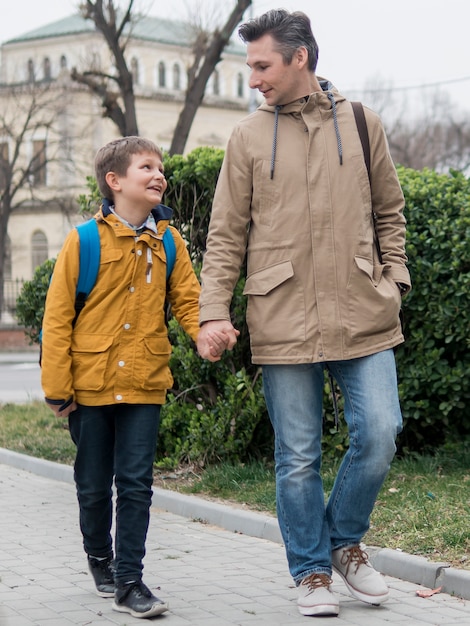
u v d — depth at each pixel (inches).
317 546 174.1
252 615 174.9
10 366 1250.0
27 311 372.8
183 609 179.0
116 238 176.4
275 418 176.4
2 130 2042.3
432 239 277.0
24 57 2477.9
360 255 173.5
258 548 225.8
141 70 2427.4
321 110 175.6
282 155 174.2
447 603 182.2
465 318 274.2
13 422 446.0
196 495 269.7
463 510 227.3
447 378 278.2
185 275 184.5
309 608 173.2
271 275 173.3
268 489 262.5
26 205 2389.3
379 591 177.8
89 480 179.9
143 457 176.2
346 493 175.3
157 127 2454.5
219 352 176.1
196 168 299.0
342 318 171.5
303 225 172.9
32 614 176.4
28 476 332.2
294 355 171.6
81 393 175.9
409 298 281.0
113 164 177.6
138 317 177.2
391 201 180.9
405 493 246.8
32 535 242.8
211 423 291.7
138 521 175.5
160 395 179.5
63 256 174.9
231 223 178.2
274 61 173.2
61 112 1973.4
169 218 182.2
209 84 2578.7
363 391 171.3
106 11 1003.9
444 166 2226.9
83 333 176.1
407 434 299.0
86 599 185.9
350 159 174.7
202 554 220.4
